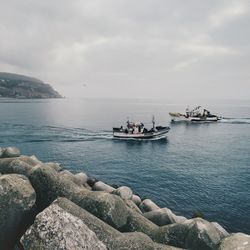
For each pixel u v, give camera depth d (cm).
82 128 10169
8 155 2477
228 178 4425
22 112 17012
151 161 5588
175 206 3312
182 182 4212
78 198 1538
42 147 6694
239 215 3077
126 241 1250
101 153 6250
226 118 14388
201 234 1489
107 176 4538
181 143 7650
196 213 2902
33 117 13900
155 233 1563
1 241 1235
